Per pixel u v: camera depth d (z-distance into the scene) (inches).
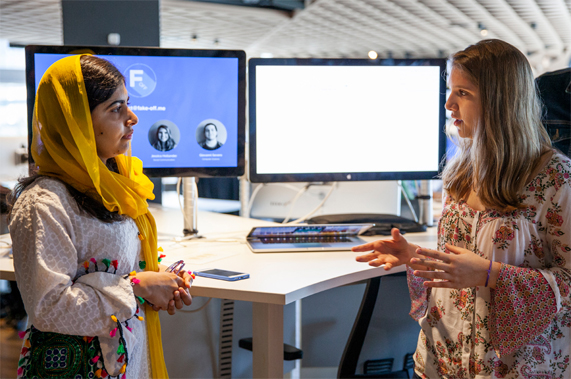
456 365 44.9
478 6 216.5
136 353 40.4
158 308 42.5
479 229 43.3
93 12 86.7
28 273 35.9
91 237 37.8
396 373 63.4
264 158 66.7
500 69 41.1
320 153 67.6
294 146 67.1
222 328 78.0
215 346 79.0
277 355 50.7
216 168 66.4
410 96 68.0
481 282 40.2
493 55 41.8
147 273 41.1
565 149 56.4
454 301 45.3
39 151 39.7
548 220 40.8
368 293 60.6
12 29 258.1
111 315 36.1
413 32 266.2
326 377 90.0
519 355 41.3
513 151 40.9
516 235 41.3
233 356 80.4
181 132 64.8
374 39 285.1
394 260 47.0
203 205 126.1
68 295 34.6
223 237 69.2
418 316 49.3
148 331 43.2
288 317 81.7
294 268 51.9
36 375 36.5
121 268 39.7
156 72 63.2
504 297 39.9
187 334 74.2
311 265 53.3
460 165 47.8
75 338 36.9
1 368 80.4
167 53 63.2
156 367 43.6
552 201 40.4
